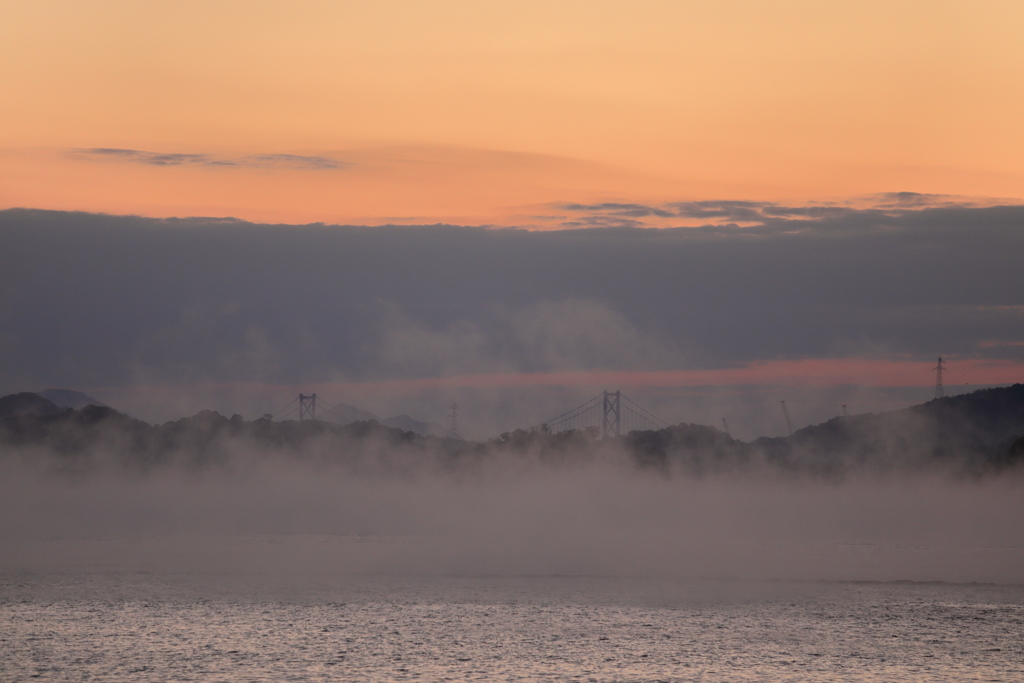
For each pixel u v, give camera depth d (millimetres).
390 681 73438
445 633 90438
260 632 90062
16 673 74625
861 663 79188
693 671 76812
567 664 78812
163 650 82438
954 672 76688
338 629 91938
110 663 77938
